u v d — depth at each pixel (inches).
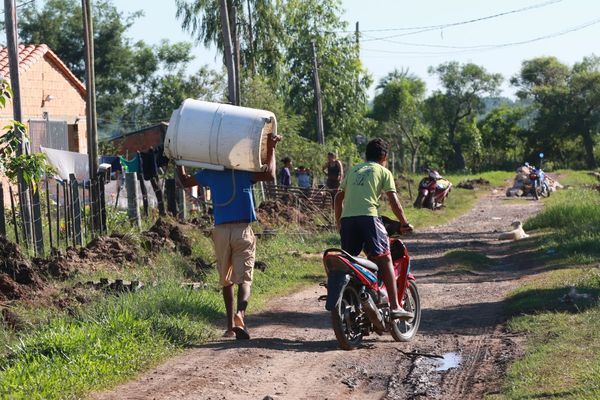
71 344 340.8
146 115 2999.5
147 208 831.1
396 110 4370.1
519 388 297.3
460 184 2149.4
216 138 388.5
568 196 1636.3
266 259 683.4
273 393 310.8
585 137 4677.7
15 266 474.3
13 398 277.6
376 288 385.1
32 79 1102.4
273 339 404.5
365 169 390.3
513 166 4968.0
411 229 397.1
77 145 1246.9
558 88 4680.1
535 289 514.0
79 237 663.8
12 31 654.5
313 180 1498.5
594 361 320.2
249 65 1769.2
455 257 736.3
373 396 311.0
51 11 2854.3
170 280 511.8
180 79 2997.0
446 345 391.5
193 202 946.7
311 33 2174.0
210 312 448.1
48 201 609.9
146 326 378.9
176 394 300.8
